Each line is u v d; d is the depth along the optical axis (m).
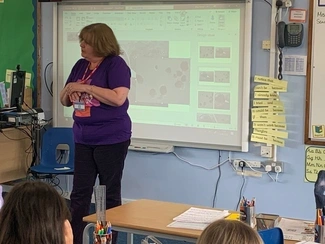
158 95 4.99
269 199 4.70
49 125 5.57
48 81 5.56
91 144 3.74
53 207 1.46
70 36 5.33
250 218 2.64
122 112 3.75
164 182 5.11
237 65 4.65
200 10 4.75
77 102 3.72
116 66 3.70
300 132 4.54
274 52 4.55
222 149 4.79
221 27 4.68
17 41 5.62
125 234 4.64
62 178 5.58
